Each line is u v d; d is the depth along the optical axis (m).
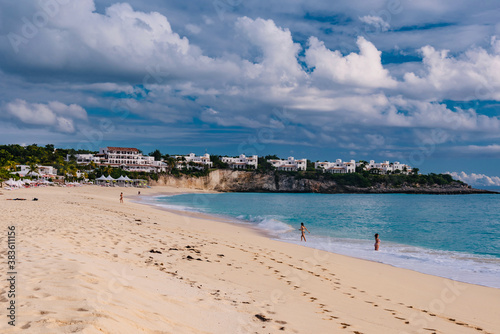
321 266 13.02
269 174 187.25
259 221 32.72
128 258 9.68
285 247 17.44
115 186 115.38
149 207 41.84
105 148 156.62
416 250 19.86
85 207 27.55
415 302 9.33
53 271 6.43
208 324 5.46
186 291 7.17
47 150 143.50
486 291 11.01
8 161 86.75
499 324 7.98
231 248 14.52
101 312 4.48
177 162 181.38
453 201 107.00
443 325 7.42
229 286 8.41
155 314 5.22
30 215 17.61
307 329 6.06
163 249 12.05
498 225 37.75
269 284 9.25
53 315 4.16
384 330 6.62
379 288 10.55
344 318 7.08
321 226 32.69
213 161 196.62
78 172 124.62
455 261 16.41
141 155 165.88
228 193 164.12
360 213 52.69
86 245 10.63
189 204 60.47
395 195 170.00
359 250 18.73
